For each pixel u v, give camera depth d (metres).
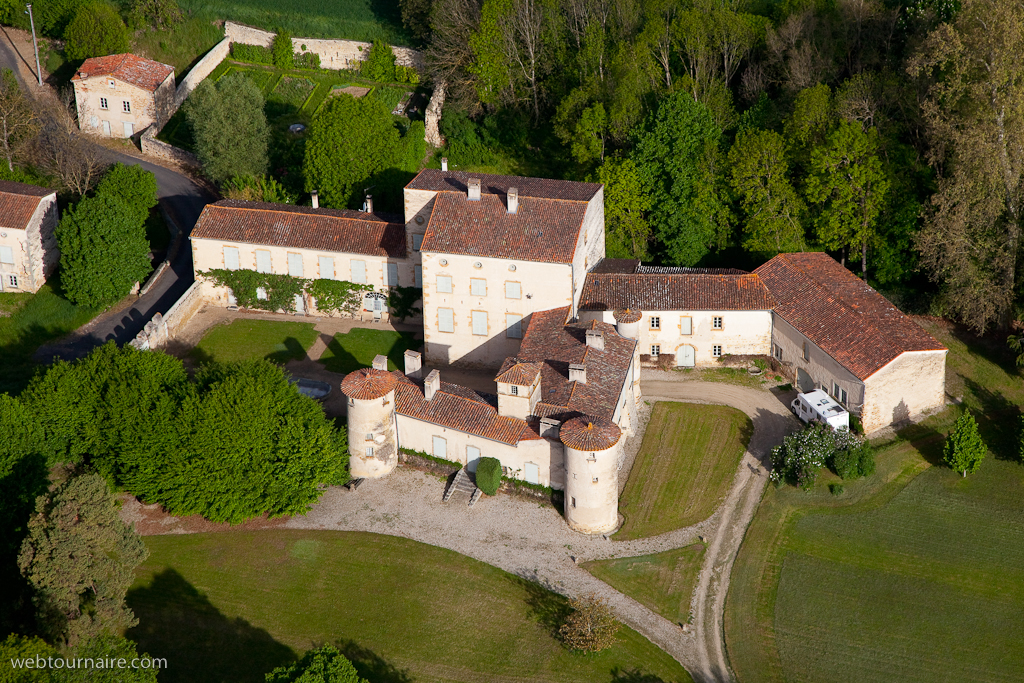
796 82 101.31
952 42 81.50
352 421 73.88
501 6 111.81
